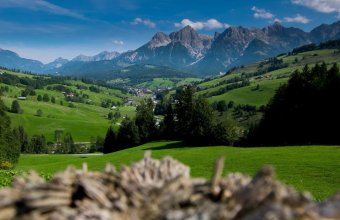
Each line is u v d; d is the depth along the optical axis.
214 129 86.69
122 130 113.62
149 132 110.75
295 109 75.00
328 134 70.44
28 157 101.06
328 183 34.06
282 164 46.12
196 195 4.49
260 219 3.85
